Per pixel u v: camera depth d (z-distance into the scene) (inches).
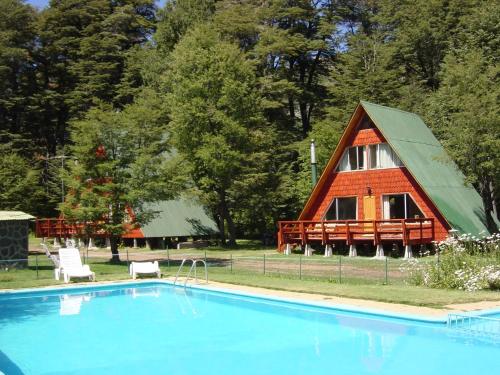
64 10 2603.3
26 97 2390.5
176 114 1631.4
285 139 2107.5
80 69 2440.9
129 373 385.7
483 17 1662.2
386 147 1256.2
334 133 1763.0
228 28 2119.8
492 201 1315.2
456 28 1919.3
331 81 2329.0
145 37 2864.2
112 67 2449.6
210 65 1652.3
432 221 1165.1
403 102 1895.9
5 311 651.5
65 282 818.8
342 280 761.6
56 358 430.6
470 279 644.1
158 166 1093.1
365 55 2078.0
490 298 578.2
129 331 530.6
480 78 1275.8
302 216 1370.6
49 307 676.1
